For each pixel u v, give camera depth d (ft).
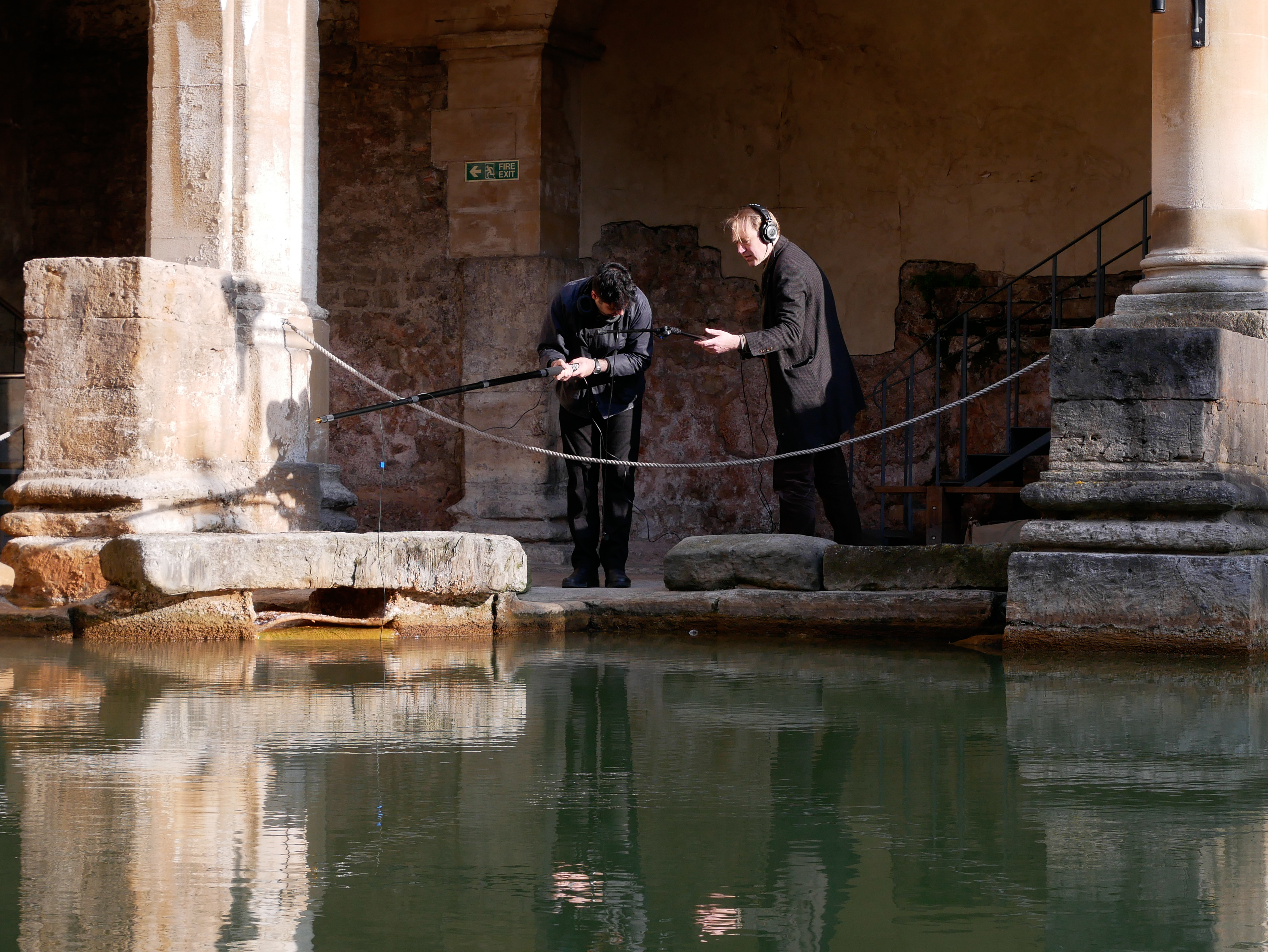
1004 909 8.22
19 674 17.69
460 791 11.09
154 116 26.94
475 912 8.13
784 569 23.20
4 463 34.68
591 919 8.00
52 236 41.88
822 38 39.32
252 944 7.52
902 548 22.48
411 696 15.93
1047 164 38.14
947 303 38.86
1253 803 10.78
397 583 22.03
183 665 18.70
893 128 39.14
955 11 38.52
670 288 39.91
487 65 37.99
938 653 20.39
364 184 39.29
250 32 26.76
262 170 26.94
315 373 28.58
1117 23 37.45
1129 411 20.44
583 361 24.88
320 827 9.95
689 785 11.34
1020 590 20.58
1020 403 38.34
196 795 10.83
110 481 23.71
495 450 37.76
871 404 39.32
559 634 22.91
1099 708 15.19
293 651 20.38
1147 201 37.32
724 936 7.73
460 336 38.68
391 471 39.34
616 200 39.75
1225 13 21.83
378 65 39.11
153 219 26.89
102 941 7.54
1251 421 21.24
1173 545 20.04
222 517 25.14
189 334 25.00
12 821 10.06
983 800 10.87
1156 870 9.02
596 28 39.40
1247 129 21.90
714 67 39.70
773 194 39.70
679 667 18.60
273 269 27.14
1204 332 20.06
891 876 8.88
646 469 39.96
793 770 11.95
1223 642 19.60
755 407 39.47
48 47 41.81
